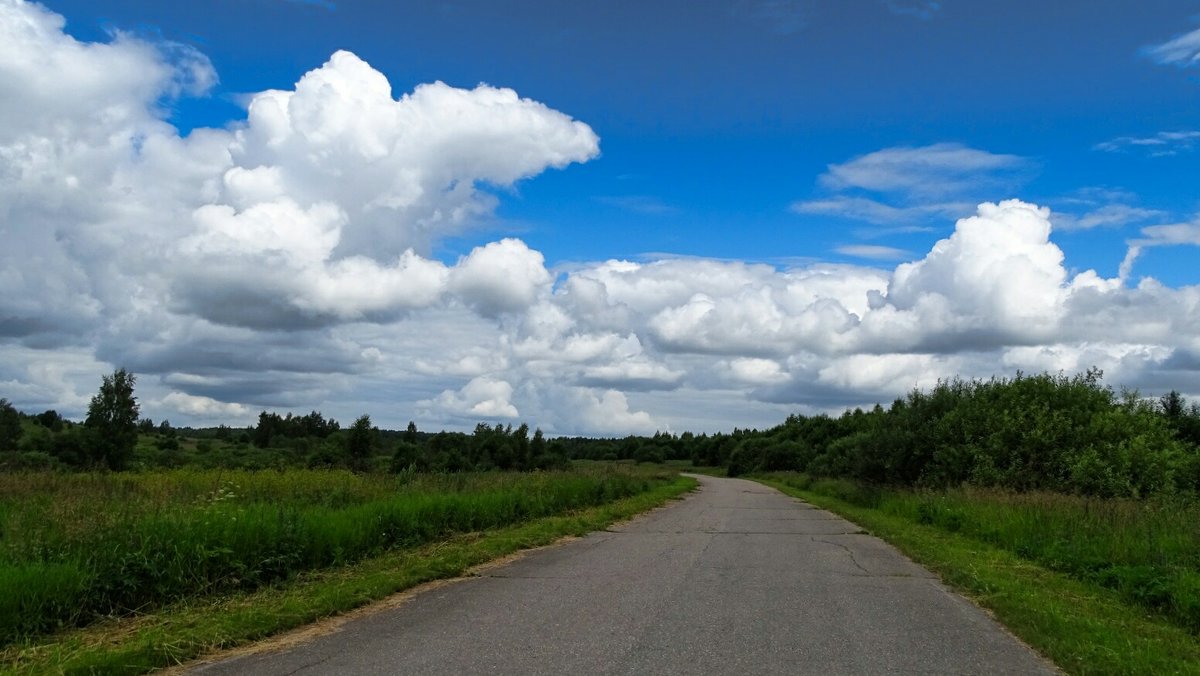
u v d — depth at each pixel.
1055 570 12.67
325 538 11.44
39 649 6.91
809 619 8.57
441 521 15.66
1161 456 23.66
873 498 29.41
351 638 7.50
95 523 9.29
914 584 11.27
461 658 6.74
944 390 31.31
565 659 6.71
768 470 95.12
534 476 27.33
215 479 18.89
